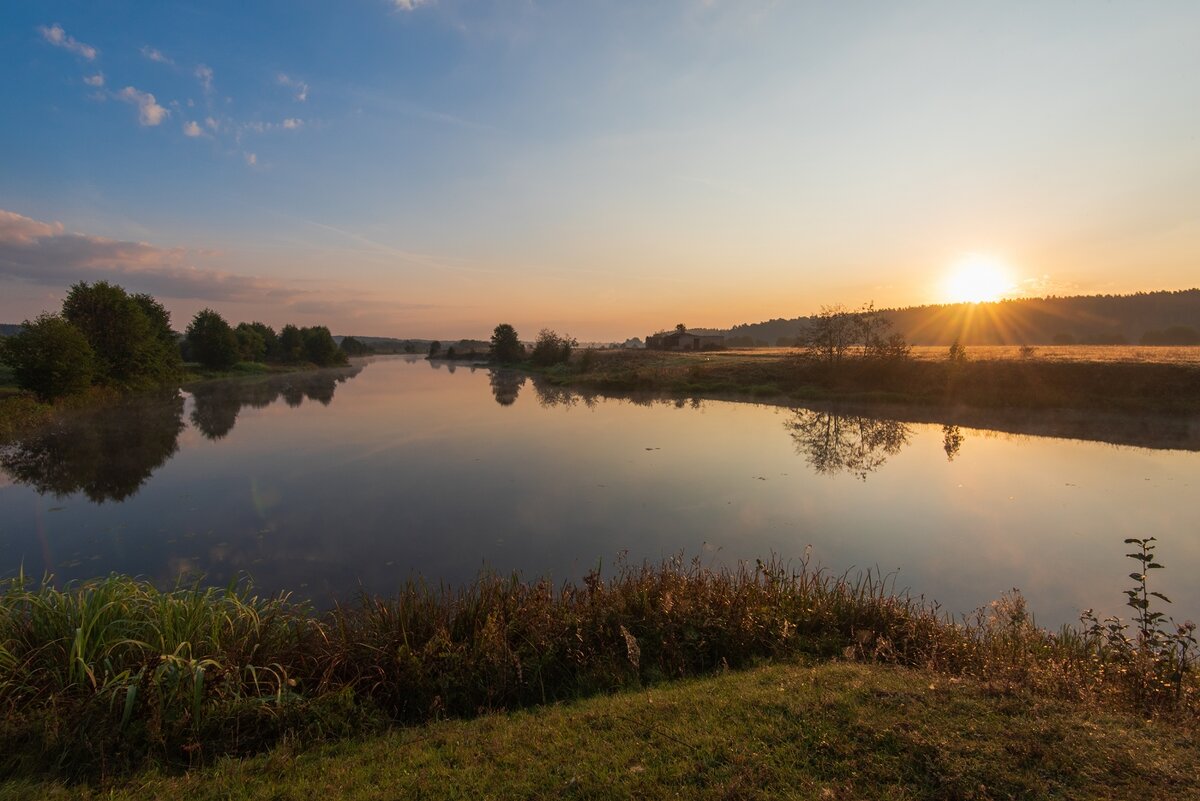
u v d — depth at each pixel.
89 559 9.91
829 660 5.40
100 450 20.03
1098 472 15.50
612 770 3.41
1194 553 9.76
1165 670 4.67
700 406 31.67
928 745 3.37
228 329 64.50
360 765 3.79
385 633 5.76
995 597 8.27
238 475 16.11
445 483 14.95
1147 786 2.97
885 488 14.09
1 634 4.77
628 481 14.99
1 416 23.47
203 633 5.13
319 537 10.89
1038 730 3.50
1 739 3.84
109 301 39.94
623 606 6.39
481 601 6.28
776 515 12.05
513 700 5.10
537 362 70.75
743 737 3.66
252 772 3.77
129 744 3.92
